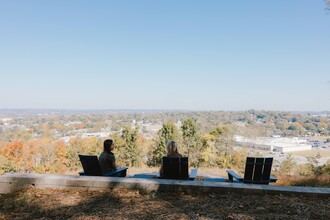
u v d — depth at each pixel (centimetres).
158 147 4291
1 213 370
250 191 434
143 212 363
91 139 4894
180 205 390
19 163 4503
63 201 411
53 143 4688
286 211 365
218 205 389
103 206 388
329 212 362
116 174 600
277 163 3753
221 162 4109
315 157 2786
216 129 4284
